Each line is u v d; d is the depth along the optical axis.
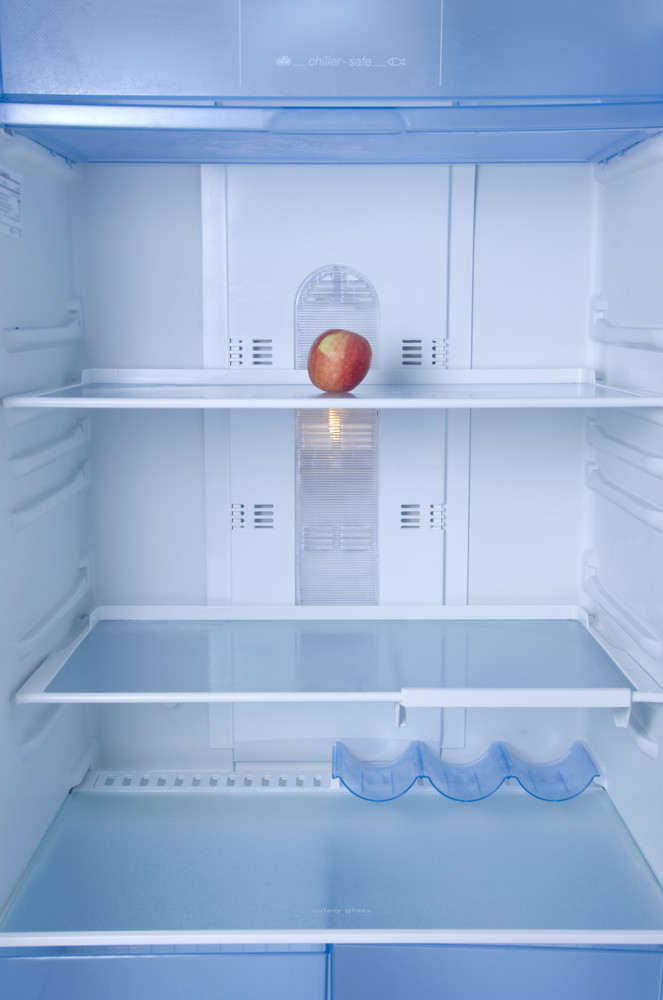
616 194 1.76
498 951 1.48
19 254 1.53
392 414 1.91
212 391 1.73
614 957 1.48
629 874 1.65
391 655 1.77
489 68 1.38
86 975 1.47
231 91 1.38
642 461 1.59
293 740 2.00
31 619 1.63
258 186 1.83
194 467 1.94
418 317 1.87
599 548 1.91
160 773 1.99
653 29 1.36
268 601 1.97
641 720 1.70
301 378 1.88
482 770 1.91
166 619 1.95
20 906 1.54
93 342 1.89
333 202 1.84
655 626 1.61
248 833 1.77
